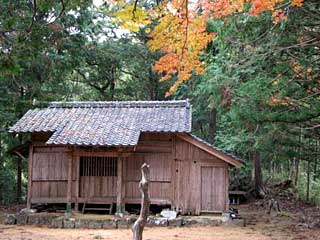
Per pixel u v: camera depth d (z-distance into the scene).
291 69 11.54
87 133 16.36
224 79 12.82
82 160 17.06
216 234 13.74
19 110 19.81
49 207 17.61
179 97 26.72
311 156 16.64
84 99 29.66
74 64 19.97
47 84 21.67
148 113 17.95
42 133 17.14
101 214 16.72
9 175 22.92
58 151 17.23
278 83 11.78
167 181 17.00
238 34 11.38
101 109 18.55
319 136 14.85
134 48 27.31
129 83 30.25
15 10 9.37
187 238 12.91
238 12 10.15
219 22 10.95
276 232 14.27
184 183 16.97
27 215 15.94
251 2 8.27
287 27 10.68
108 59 26.77
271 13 10.02
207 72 14.01
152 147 17.16
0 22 8.41
